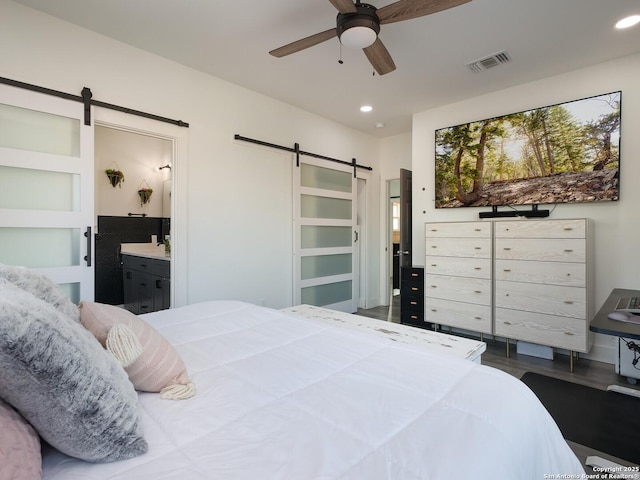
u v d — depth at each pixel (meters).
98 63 2.66
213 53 2.96
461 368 1.19
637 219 2.97
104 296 4.84
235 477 0.66
